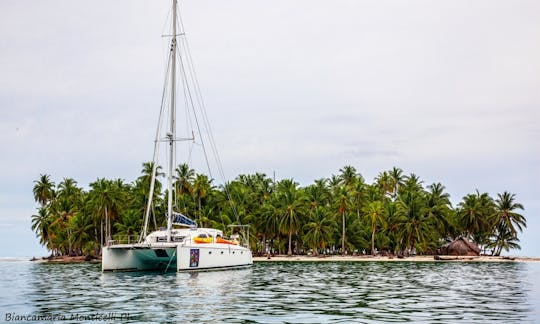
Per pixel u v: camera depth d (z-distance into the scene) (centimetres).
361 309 1614
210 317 1427
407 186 9944
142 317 1424
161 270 3419
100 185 8144
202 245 3153
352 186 9650
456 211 9494
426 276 3409
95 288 2253
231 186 8981
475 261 7456
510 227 9025
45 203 9806
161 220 7844
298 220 8281
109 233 8162
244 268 3778
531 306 1719
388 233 8862
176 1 3556
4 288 2288
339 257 8119
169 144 3391
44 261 8762
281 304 1725
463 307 1681
